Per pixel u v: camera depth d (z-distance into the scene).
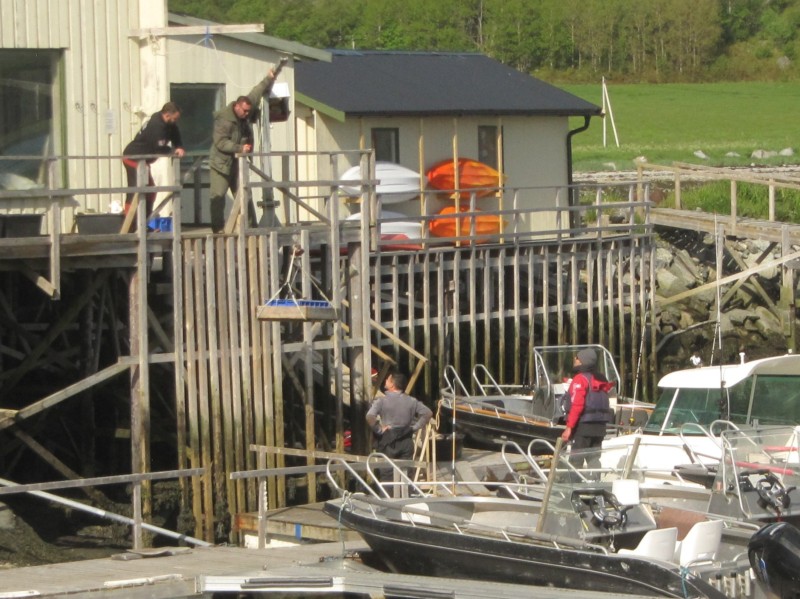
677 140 133.25
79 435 41.41
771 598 23.19
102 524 39.00
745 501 28.28
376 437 37.62
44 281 35.56
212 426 38.28
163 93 42.25
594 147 121.94
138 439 37.16
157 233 37.47
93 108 41.84
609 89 186.12
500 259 55.03
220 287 38.56
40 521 38.59
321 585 24.48
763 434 29.98
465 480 38.81
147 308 37.38
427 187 59.28
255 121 40.69
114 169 42.31
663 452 36.25
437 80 63.69
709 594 23.17
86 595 26.02
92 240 36.03
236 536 37.66
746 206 80.12
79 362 40.53
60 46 41.22
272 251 39.41
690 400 37.69
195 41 45.75
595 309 60.19
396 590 23.95
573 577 24.94
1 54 40.38
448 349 53.41
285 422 42.41
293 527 34.16
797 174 88.12
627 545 26.53
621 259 60.16
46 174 40.91
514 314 55.66
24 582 27.31
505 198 63.34
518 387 51.03
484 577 26.34
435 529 26.89
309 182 40.34
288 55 47.72
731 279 65.00
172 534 34.78
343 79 60.91
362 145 57.81
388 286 51.72
